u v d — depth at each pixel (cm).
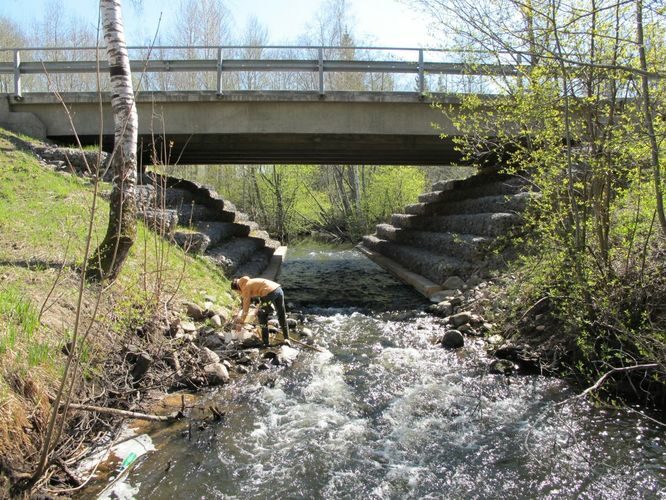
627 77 504
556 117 588
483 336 727
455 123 779
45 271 575
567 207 613
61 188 858
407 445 443
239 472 399
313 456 424
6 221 681
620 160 541
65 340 461
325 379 586
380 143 1285
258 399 530
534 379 577
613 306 534
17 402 359
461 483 389
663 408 495
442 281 1059
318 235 3188
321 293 1158
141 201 856
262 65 1137
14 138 1042
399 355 670
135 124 618
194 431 459
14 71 1134
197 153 1504
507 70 669
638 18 455
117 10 617
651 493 368
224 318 745
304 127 1156
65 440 391
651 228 515
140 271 711
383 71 1135
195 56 1967
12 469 323
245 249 1259
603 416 484
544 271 637
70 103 1160
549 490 377
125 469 395
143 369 518
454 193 1491
